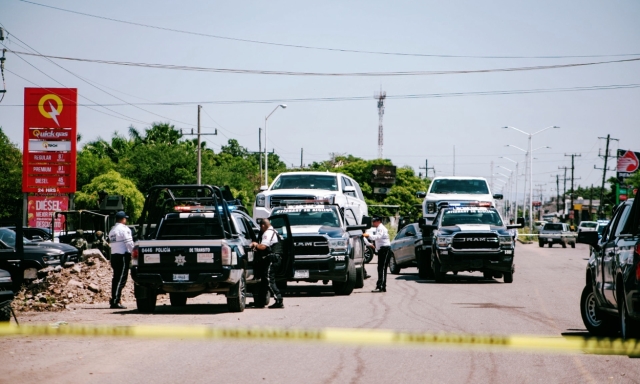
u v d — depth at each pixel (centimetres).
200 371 2200
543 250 13500
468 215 6397
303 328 3133
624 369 2280
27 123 11756
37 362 2312
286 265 4322
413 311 3934
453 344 2741
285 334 2312
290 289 5628
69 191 11731
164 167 18912
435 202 8325
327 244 4912
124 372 2170
